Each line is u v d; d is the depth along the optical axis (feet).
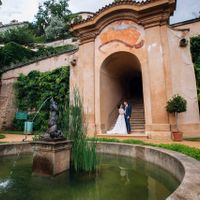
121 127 42.88
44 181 14.40
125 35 43.70
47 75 60.59
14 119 61.36
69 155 17.83
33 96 61.41
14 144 24.21
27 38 102.89
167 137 34.88
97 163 20.40
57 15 138.10
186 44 38.40
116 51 44.27
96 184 13.78
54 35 115.96
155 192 12.10
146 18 41.16
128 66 56.95
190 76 37.50
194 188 8.36
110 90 52.39
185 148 19.62
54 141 16.37
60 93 56.34
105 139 29.32
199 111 37.24
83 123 18.93
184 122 36.40
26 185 13.47
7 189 12.64
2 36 102.32
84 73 47.50
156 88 37.73
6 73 67.97
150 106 38.09
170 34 39.75
